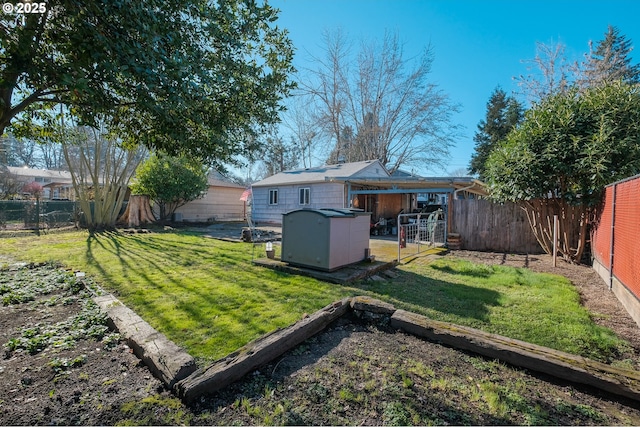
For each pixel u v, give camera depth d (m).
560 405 1.84
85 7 2.19
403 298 3.89
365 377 2.10
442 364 2.29
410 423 1.66
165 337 2.50
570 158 5.88
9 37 2.07
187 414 1.72
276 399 1.86
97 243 8.71
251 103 3.79
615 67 19.22
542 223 7.08
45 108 3.65
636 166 5.18
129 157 13.04
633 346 2.66
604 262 4.89
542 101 6.82
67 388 1.93
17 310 3.30
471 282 4.74
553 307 3.55
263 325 2.98
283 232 5.54
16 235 10.46
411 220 12.17
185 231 12.52
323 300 3.74
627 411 1.82
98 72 2.39
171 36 2.65
